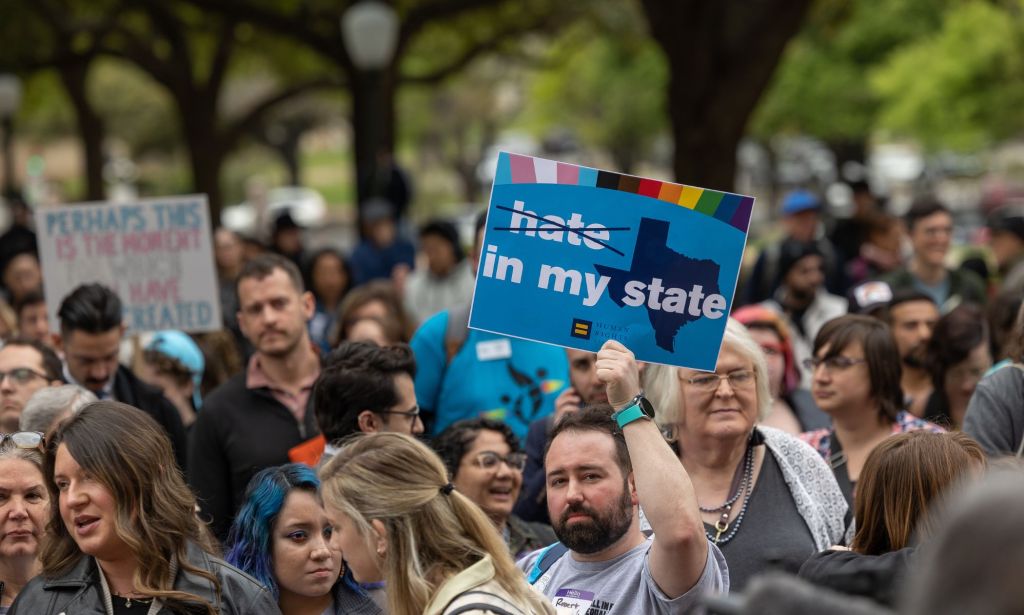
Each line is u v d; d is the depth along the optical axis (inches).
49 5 2332.7
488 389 666.8
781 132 3676.2
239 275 619.5
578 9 2576.3
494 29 2615.7
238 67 3068.4
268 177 6624.0
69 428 388.8
